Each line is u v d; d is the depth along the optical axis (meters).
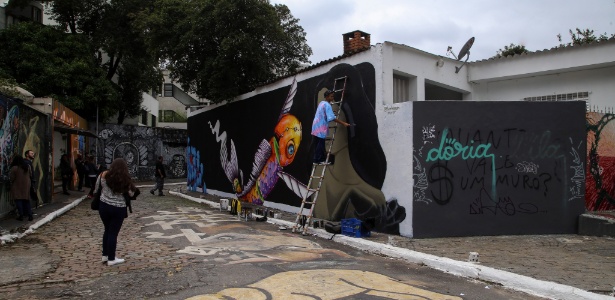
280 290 5.54
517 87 13.25
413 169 9.11
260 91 15.77
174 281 6.02
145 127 33.41
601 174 11.65
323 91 12.09
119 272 6.58
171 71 18.92
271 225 11.34
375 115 10.12
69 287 5.83
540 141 9.60
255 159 16.11
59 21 28.36
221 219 12.32
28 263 7.16
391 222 9.55
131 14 22.06
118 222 7.15
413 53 10.80
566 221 9.63
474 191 9.31
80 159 21.50
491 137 9.41
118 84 32.19
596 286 5.57
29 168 11.45
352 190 10.80
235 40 15.43
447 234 9.15
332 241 9.16
